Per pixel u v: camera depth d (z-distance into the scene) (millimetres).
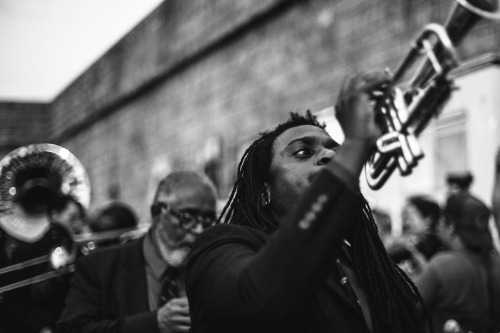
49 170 3615
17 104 16984
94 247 3854
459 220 2762
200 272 1152
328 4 7262
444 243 4012
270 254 1006
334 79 7098
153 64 11930
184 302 2168
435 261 2736
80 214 3711
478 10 1535
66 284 3211
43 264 3207
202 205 2410
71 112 16172
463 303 2666
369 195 5703
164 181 2480
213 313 1070
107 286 2371
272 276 991
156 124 12086
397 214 5578
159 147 11914
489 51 5090
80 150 16328
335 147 1371
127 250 2475
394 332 1331
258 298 996
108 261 2430
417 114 1586
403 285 1451
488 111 4914
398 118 1379
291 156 1354
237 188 1483
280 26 8203
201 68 10344
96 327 2223
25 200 3482
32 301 3160
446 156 5234
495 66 4906
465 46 5297
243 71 9094
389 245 4508
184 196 2400
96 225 4438
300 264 982
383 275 1376
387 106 1389
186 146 10812
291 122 1471
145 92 12648
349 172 1008
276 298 982
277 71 8250
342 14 7008
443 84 1547
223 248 1165
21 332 3109
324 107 7238
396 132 1400
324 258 994
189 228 2393
